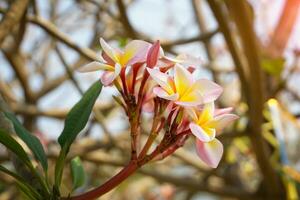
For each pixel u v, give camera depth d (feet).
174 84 1.97
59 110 5.22
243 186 5.97
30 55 6.64
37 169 2.29
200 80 1.97
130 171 2.01
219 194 5.15
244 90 4.00
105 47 2.00
